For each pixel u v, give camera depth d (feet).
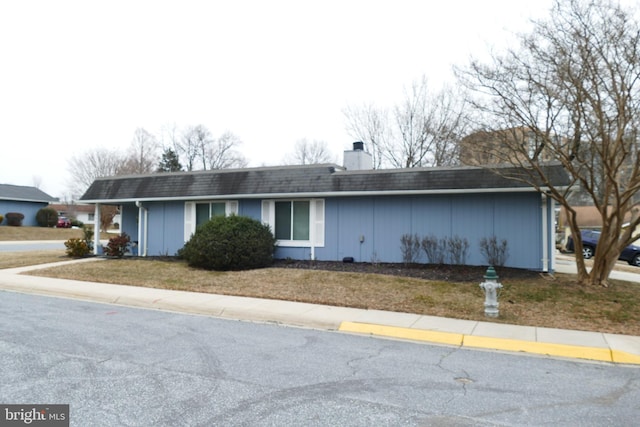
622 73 29.99
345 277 40.22
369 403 14.84
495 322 27.35
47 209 156.04
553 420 13.80
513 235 42.45
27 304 32.09
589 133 31.71
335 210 49.80
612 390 16.87
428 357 20.94
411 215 46.44
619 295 32.99
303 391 15.84
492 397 15.74
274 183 51.31
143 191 58.49
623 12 31.30
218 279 40.83
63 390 15.44
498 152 37.04
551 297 32.60
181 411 13.82
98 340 22.36
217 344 22.18
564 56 31.58
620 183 37.76
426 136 97.25
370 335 25.27
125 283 39.75
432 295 33.71
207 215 56.13
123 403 14.39
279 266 47.67
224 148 187.83
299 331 25.75
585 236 81.10
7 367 17.85
